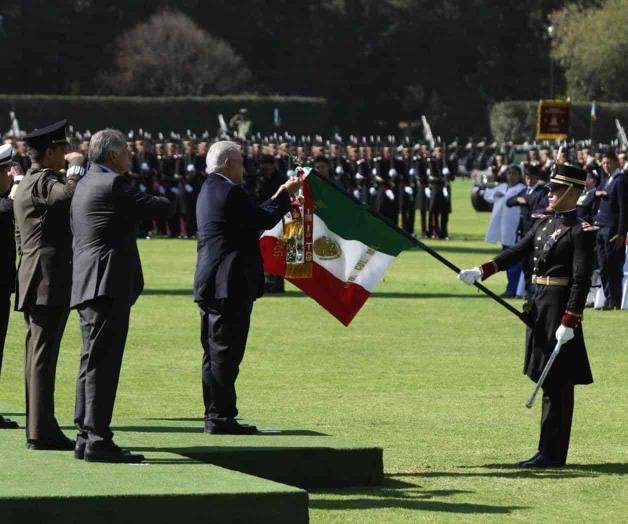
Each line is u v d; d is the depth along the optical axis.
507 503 12.73
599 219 29.45
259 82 126.75
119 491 11.10
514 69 131.50
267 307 29.28
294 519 11.34
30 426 13.34
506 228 32.59
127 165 12.91
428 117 131.00
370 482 13.50
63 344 23.33
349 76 129.00
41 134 13.49
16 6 116.00
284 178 29.72
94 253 12.55
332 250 15.31
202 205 14.46
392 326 26.19
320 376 20.28
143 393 18.58
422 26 129.62
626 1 117.44
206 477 11.84
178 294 31.55
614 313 28.94
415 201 54.09
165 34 116.50
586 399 18.62
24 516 10.75
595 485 13.55
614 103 113.56
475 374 20.56
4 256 15.57
